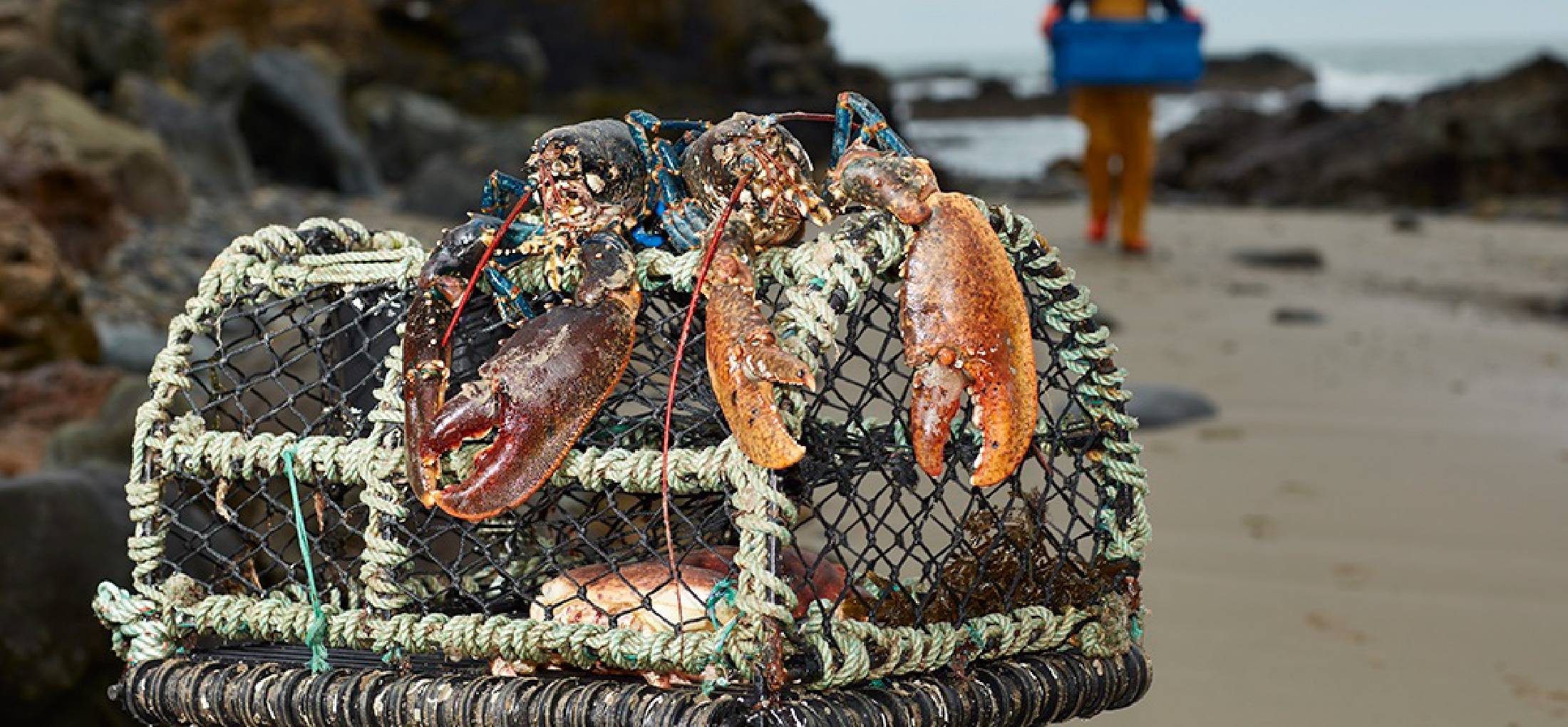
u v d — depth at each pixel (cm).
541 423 196
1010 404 196
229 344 231
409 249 223
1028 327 200
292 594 238
